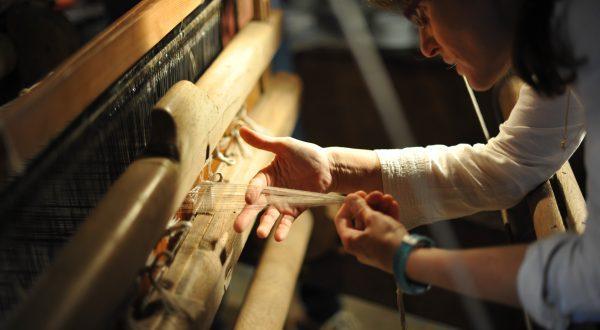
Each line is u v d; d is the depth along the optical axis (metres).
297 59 3.30
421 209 1.14
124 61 0.91
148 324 0.78
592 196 0.68
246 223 0.96
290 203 1.00
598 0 0.64
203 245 0.94
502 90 1.34
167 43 1.10
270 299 1.28
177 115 0.81
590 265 0.65
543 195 1.08
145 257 0.73
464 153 1.14
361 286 1.79
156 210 0.75
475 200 1.12
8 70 1.52
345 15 3.68
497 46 0.85
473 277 0.76
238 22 1.44
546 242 0.71
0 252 0.79
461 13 0.84
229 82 1.13
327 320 1.96
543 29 0.69
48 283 0.60
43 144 0.75
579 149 1.46
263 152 1.28
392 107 2.89
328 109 2.93
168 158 0.82
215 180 1.12
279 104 1.63
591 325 0.83
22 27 1.52
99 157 0.92
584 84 0.68
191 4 1.13
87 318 0.61
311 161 1.07
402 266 0.81
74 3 2.60
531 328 0.93
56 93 0.76
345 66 3.24
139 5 0.99
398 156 1.15
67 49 1.57
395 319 2.06
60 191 0.87
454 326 1.69
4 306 0.80
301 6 3.87
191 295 0.84
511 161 1.09
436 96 2.95
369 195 0.92
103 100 0.91
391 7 0.95
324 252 1.78
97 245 0.65
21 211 0.79
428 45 0.98
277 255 1.41
